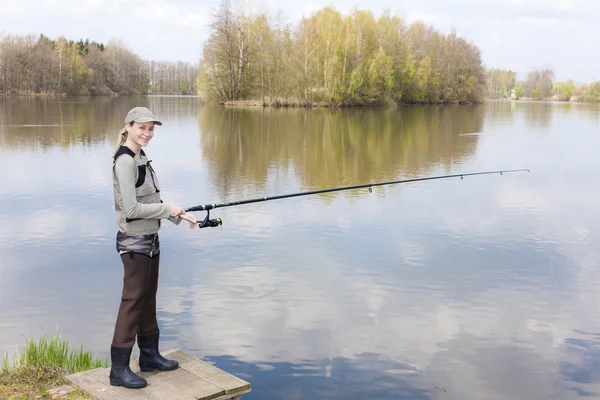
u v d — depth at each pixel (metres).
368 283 6.77
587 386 4.66
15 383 3.63
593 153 18.81
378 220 9.62
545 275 7.10
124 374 3.33
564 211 10.41
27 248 7.91
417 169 15.35
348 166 15.74
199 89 57.34
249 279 6.84
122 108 42.94
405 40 62.41
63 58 78.62
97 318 5.77
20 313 5.86
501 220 9.72
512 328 5.65
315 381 4.68
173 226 9.01
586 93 96.31
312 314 5.91
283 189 12.37
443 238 8.61
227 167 15.20
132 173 3.26
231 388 3.31
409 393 4.53
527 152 19.00
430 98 64.62
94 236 8.51
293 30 52.50
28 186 12.03
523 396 4.50
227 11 52.34
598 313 6.04
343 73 50.25
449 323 5.76
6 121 28.66
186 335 5.41
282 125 29.16
